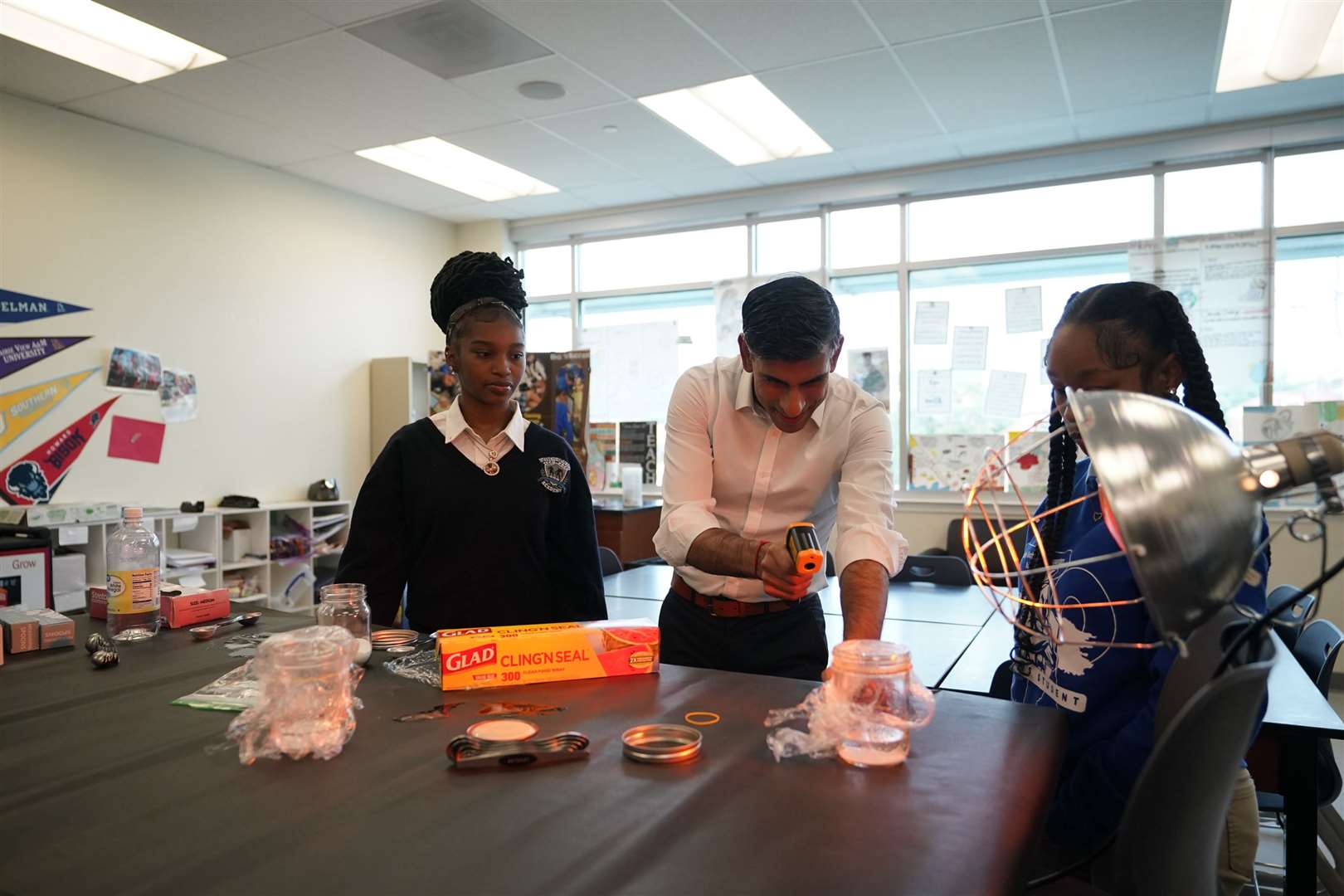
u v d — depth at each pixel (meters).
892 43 3.58
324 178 5.44
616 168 5.25
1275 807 1.81
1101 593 1.10
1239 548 0.64
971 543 0.85
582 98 4.16
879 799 0.76
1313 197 4.44
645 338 6.26
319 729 0.86
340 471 5.70
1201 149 4.59
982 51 3.64
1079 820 1.07
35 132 4.08
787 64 3.78
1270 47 3.74
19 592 3.47
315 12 3.32
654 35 3.52
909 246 5.43
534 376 5.53
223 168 4.95
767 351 1.23
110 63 3.79
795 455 1.52
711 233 6.03
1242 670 0.59
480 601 1.60
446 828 0.69
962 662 1.94
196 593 1.47
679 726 0.94
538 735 0.90
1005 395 5.16
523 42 3.57
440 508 1.59
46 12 3.44
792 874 0.62
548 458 1.68
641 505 5.18
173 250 4.68
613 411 6.38
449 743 0.86
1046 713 1.01
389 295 6.08
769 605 1.54
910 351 5.41
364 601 1.26
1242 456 0.65
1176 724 0.60
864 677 0.85
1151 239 4.76
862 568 1.31
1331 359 4.41
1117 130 4.61
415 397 6.05
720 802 0.75
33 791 0.77
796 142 4.93
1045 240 5.07
